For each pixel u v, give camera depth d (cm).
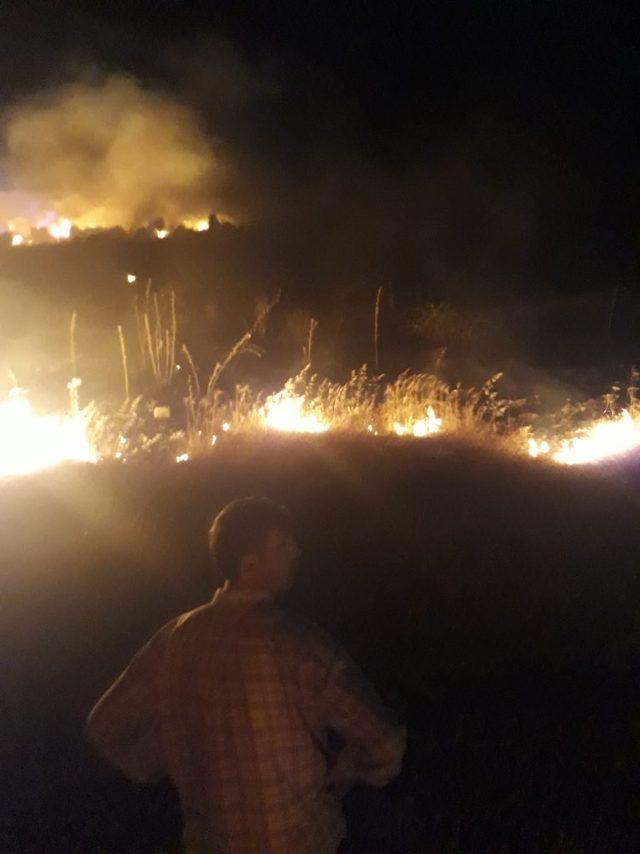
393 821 397
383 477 779
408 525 688
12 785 423
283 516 267
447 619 562
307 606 568
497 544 665
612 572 646
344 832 274
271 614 261
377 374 1322
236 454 809
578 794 418
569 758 443
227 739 251
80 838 392
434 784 420
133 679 267
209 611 264
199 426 911
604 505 772
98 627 547
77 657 520
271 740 251
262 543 262
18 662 516
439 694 489
